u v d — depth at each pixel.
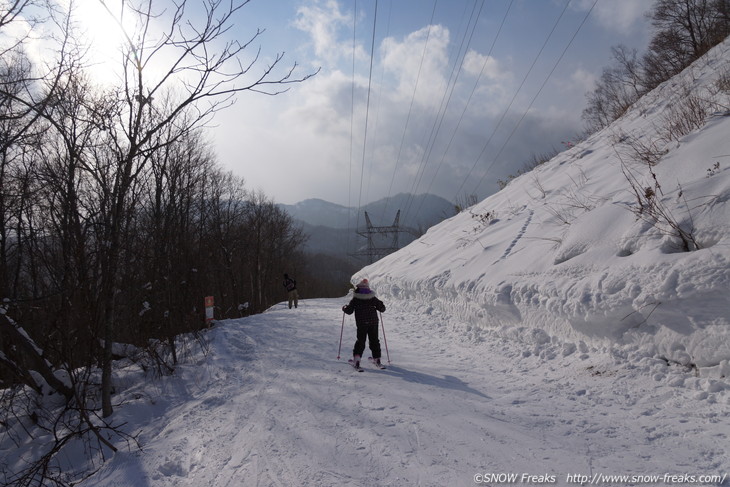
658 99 12.47
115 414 5.59
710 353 3.71
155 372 7.37
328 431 3.79
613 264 5.04
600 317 4.70
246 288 38.91
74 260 5.45
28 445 5.64
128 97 4.56
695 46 21.42
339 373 5.80
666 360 4.13
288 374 6.02
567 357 5.05
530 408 3.92
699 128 6.61
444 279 9.22
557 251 6.37
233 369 6.90
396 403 4.34
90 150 5.28
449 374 5.36
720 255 3.87
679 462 2.68
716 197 4.57
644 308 4.24
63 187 5.39
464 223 14.45
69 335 5.63
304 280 54.75
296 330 9.88
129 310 8.12
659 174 6.11
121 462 4.07
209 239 22.75
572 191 9.12
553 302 5.43
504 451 3.09
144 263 8.16
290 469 3.19
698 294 3.80
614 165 8.83
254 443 3.76
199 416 4.92
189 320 10.39
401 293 11.62
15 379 6.70
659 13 25.36
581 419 3.53
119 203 5.04
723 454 2.67
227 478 3.24
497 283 6.89
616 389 3.99
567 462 2.85
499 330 6.61
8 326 5.73
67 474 4.49
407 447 3.30
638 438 3.08
